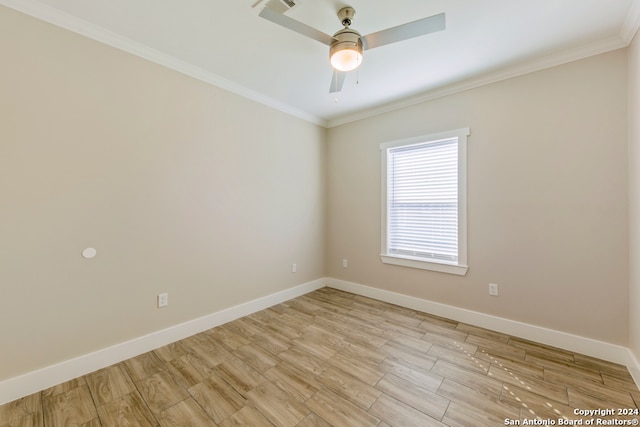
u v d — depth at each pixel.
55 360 1.85
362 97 3.15
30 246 1.76
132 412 1.61
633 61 1.94
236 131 2.92
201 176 2.63
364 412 1.61
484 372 1.99
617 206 2.09
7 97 1.68
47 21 1.80
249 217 3.07
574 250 2.26
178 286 2.49
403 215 3.33
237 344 2.41
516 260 2.53
